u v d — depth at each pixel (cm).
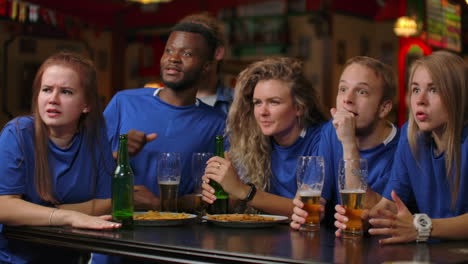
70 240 191
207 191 233
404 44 784
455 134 187
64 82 213
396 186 207
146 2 583
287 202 228
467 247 169
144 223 209
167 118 277
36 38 718
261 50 1116
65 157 221
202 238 183
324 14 1056
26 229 201
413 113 194
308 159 200
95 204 225
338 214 187
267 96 235
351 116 219
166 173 233
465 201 193
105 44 819
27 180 217
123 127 280
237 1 672
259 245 171
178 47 270
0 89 685
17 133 214
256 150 247
